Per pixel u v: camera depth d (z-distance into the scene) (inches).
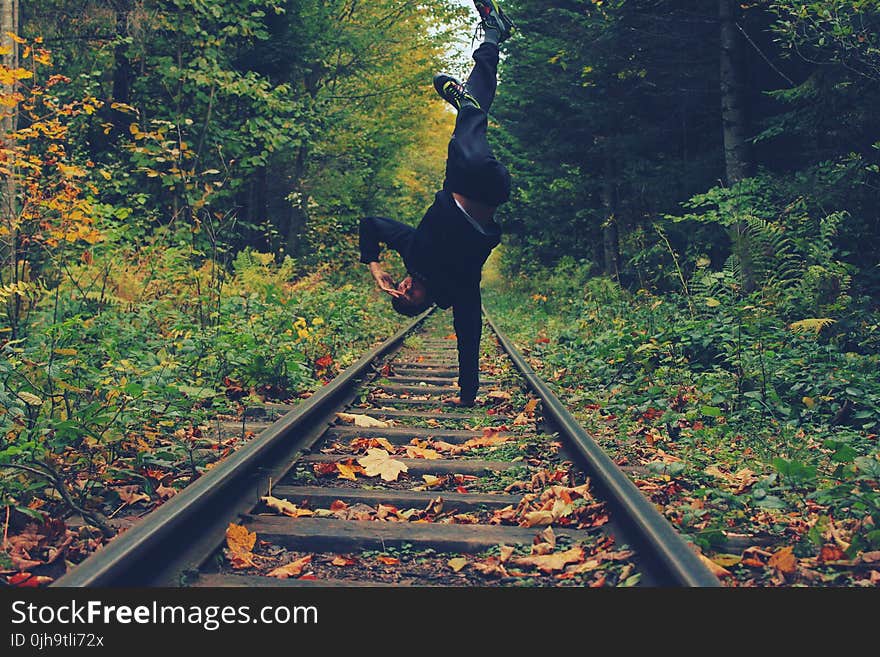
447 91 181.2
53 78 323.3
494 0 190.7
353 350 400.5
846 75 376.2
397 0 847.7
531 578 120.6
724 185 541.0
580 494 160.1
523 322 698.8
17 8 353.1
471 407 275.4
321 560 130.3
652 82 568.4
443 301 196.4
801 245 359.6
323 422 230.8
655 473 173.0
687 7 521.3
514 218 961.5
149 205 575.8
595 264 861.8
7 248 317.1
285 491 163.0
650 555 118.4
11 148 293.3
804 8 337.7
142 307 313.4
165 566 117.1
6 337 269.3
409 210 1251.8
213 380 262.4
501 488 174.6
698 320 344.8
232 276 475.2
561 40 612.7
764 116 507.2
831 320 291.9
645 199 620.4
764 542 135.0
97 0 534.3
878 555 123.2
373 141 958.4
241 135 604.7
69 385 183.2
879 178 390.9
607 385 313.6
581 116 640.4
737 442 215.9
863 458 149.5
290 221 824.3
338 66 808.9
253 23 572.7
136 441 187.0
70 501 138.9
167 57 558.3
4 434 170.6
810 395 249.3
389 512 153.0
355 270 856.9
